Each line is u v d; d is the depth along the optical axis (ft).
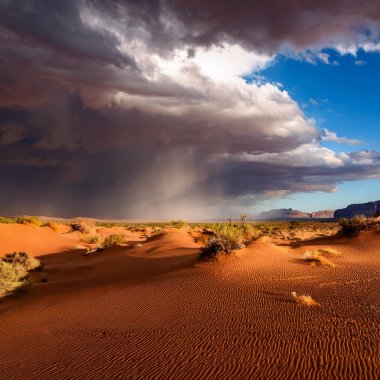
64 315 51.39
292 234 216.74
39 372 31.17
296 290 52.47
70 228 270.05
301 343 31.91
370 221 131.64
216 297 52.19
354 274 62.75
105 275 92.12
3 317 54.29
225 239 83.61
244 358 29.99
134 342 36.47
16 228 187.21
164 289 60.23
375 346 29.86
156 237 159.12
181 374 28.12
